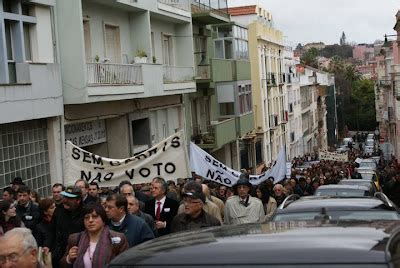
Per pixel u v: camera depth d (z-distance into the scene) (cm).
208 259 365
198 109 3541
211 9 3631
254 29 5122
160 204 1046
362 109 13275
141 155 1427
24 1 1850
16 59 1811
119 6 2461
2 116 1711
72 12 2030
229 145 4209
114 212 800
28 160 1881
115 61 2538
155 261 374
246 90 4066
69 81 2041
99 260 688
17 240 537
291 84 6994
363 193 1734
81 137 2216
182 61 3222
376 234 400
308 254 355
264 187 1708
